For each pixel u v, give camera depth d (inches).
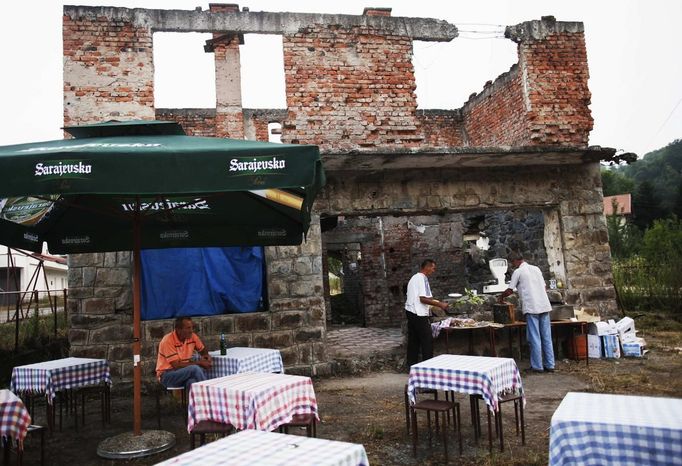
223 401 169.3
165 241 260.5
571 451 113.6
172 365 233.5
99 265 328.8
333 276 1621.6
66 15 336.8
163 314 335.9
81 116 332.5
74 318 322.7
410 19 387.5
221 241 265.3
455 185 390.9
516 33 405.1
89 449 212.5
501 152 354.0
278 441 110.3
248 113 669.3
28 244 242.7
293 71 365.4
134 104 339.9
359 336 539.2
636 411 122.0
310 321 351.6
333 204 368.2
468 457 184.5
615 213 1105.4
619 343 368.8
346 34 376.2
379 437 210.4
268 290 349.1
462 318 369.7
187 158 161.0
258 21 361.4
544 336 335.0
